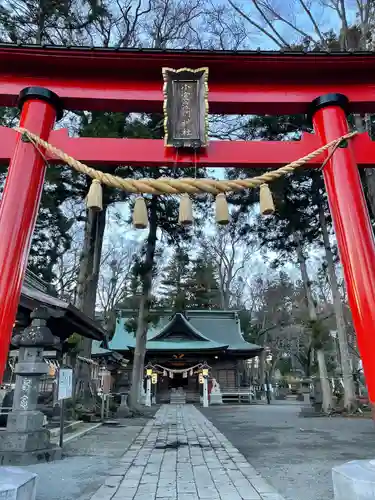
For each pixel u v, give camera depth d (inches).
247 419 614.2
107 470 240.8
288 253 810.2
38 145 179.3
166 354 1190.3
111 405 668.1
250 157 189.5
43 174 181.0
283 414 717.3
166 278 1541.6
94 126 515.8
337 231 175.5
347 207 172.6
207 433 429.4
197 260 1396.4
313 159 187.6
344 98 196.5
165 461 270.1
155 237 725.9
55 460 270.4
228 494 187.0
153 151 187.5
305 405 957.2
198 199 719.1
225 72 199.8
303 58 193.2
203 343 1214.9
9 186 169.6
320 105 197.2
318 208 708.0
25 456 254.5
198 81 190.5
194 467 250.1
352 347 1022.4
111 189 585.3
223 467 249.9
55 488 198.4
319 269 901.8
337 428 474.3
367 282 157.8
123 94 199.5
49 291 534.0
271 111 207.3
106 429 465.1
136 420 585.3
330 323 1127.6
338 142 181.3
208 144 188.1
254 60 194.2
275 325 1370.6
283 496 185.3
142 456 289.1
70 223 697.6
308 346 1240.2
